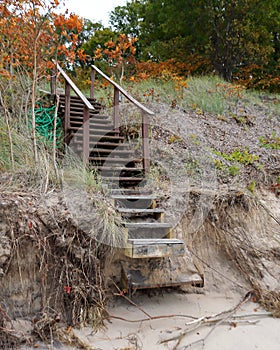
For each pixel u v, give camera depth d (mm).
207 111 7867
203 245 4352
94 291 3332
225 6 12180
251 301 3883
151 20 14672
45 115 5957
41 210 3463
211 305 3768
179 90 8477
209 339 3170
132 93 7879
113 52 8430
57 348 2932
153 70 11383
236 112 8023
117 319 3365
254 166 5543
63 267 3303
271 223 4621
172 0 12625
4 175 4016
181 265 3846
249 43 12281
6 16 4918
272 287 3975
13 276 3205
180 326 3320
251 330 3344
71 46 6336
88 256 3385
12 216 3314
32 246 3299
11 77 5258
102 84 8266
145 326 3301
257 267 4180
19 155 4391
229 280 4145
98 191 4043
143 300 3697
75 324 3154
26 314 3146
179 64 12578
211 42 12812
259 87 12852
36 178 4031
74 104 6574
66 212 3516
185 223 4328
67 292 3213
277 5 12461
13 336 2941
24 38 5102
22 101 5418
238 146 6375
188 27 13055
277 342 3211
